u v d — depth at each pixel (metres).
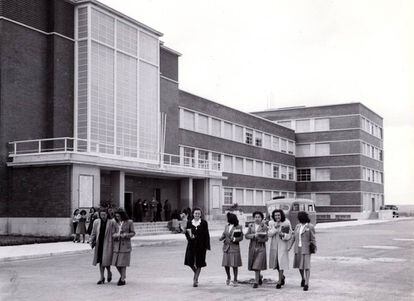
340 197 73.38
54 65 34.66
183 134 49.59
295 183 75.81
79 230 27.12
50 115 34.44
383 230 42.22
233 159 58.75
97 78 36.12
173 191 45.16
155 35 42.50
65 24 35.56
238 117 60.50
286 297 11.46
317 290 12.42
